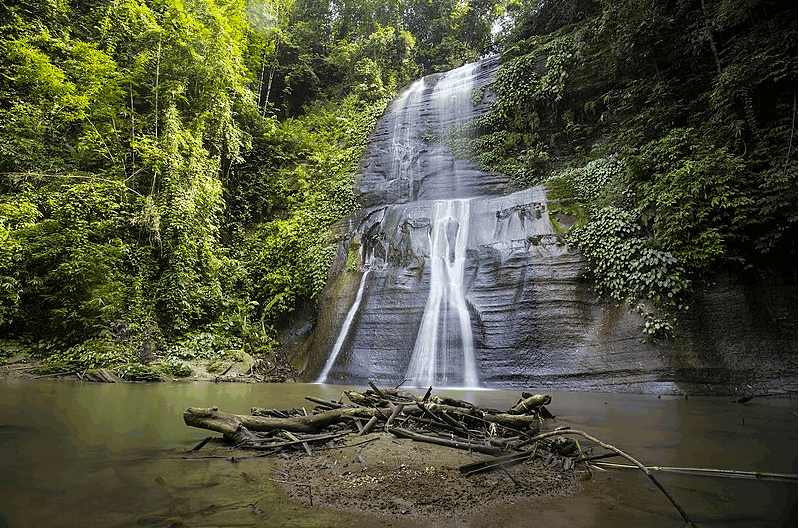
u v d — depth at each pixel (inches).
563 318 390.9
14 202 474.0
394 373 413.1
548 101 660.7
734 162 352.5
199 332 503.8
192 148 577.9
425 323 442.9
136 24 651.5
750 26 406.9
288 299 565.0
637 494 108.5
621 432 182.5
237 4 701.3
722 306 350.0
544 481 116.9
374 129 812.0
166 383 386.3
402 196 676.7
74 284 442.6
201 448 150.6
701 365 327.9
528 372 372.8
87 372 394.9
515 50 756.6
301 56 1030.4
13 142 521.3
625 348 355.9
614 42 518.9
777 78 343.3
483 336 407.5
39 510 93.7
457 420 177.3
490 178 674.8
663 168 409.4
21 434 170.2
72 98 559.2
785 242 358.0
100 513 92.4
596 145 574.9
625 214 409.1
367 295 486.0
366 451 137.2
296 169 755.4
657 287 366.6
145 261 516.7
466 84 821.9
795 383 311.0
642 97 504.1
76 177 515.5
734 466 132.2
